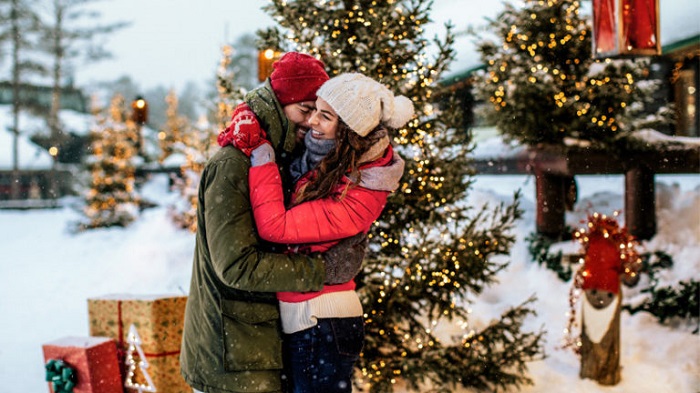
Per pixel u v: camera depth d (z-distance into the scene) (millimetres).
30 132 40844
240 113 2426
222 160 2363
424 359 4336
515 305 6512
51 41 40312
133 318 4020
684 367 4949
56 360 3877
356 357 2516
